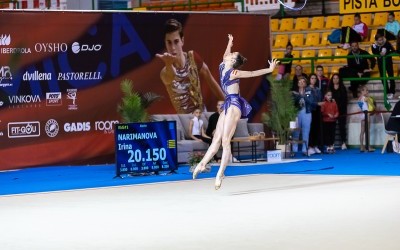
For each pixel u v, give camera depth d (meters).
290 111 35.34
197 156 29.97
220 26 37.09
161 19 35.81
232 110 22.69
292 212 18.92
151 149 29.52
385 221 17.23
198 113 34.59
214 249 14.56
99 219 18.64
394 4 42.91
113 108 34.88
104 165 34.44
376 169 29.67
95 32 34.56
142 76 35.41
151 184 26.38
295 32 45.12
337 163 32.59
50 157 33.72
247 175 28.52
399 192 22.34
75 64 34.22
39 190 25.42
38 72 33.53
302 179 26.58
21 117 33.19
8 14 32.97
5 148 32.91
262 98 38.09
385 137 38.97
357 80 39.25
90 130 34.47
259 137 33.41
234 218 18.23
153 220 18.27
